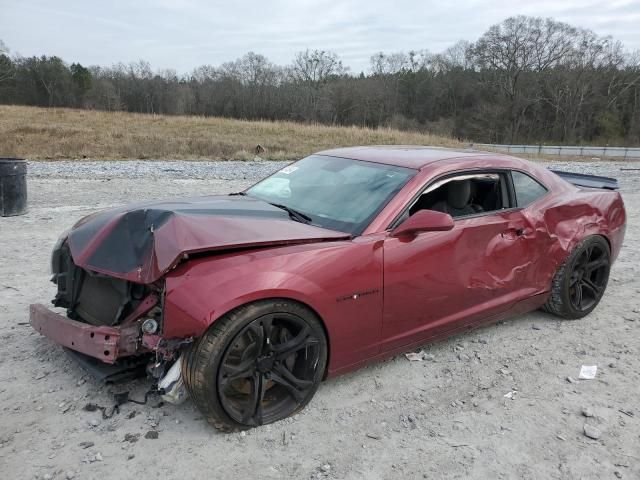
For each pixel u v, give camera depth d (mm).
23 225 7652
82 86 89438
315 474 2674
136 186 11711
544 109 88375
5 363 3574
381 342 3438
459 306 3822
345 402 3334
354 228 3396
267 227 3182
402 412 3260
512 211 4141
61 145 20641
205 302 2678
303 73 89438
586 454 2928
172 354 2799
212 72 87250
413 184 3613
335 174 4062
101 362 3164
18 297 4781
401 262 3379
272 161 20141
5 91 87750
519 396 3498
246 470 2678
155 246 2842
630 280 6031
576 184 5160
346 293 3137
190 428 2975
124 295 2992
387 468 2748
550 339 4379
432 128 86625
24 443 2787
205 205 3486
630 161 36000
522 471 2773
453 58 98312
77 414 3055
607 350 4211
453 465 2795
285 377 3051
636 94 83625
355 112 88125
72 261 3441
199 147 22297
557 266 4484
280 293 2857
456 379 3684
